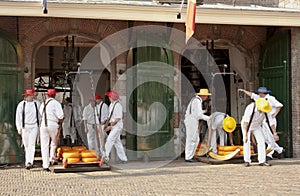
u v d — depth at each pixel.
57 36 14.45
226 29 15.60
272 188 9.85
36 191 9.76
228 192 9.49
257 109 12.66
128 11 13.36
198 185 10.26
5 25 13.92
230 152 13.67
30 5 12.72
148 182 10.66
